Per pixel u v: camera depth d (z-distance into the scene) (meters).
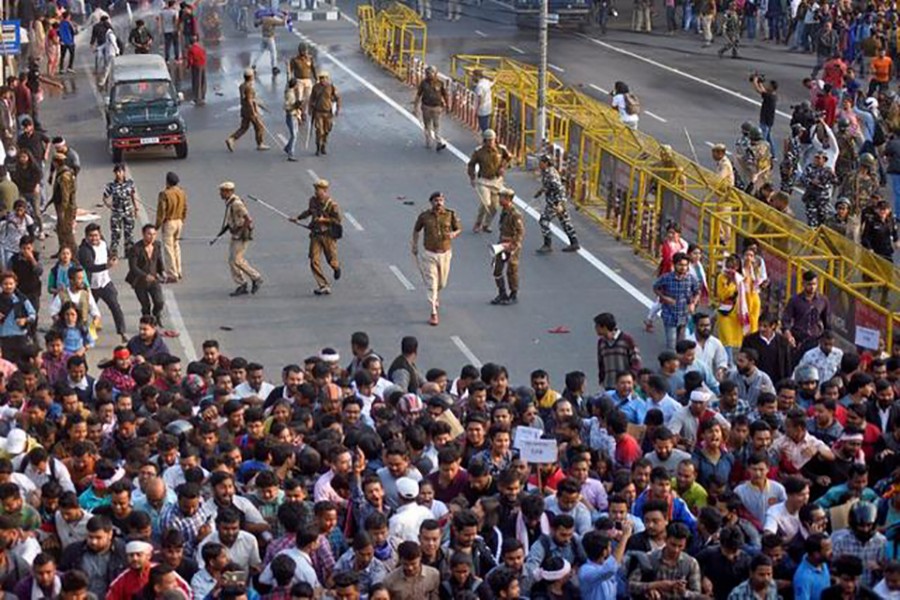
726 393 47.66
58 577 35.81
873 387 47.91
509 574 35.19
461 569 35.75
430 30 148.38
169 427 44.94
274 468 41.69
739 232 69.19
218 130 109.19
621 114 99.56
